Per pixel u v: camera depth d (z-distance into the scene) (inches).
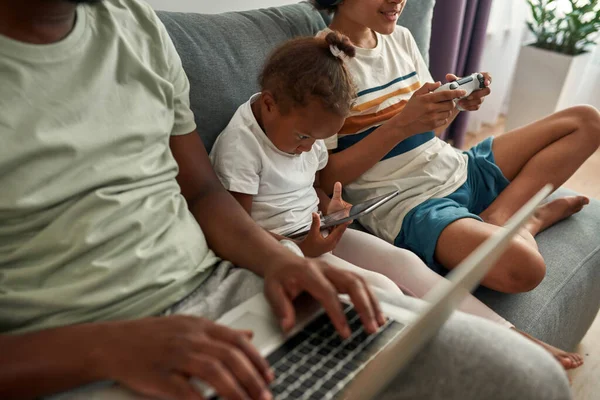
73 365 20.3
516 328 39.6
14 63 24.7
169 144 33.8
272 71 39.5
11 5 24.2
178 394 19.1
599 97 102.3
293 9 51.4
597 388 49.8
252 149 40.2
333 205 43.8
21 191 24.2
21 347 20.8
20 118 24.4
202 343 20.3
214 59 42.0
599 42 97.7
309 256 39.4
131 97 29.5
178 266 28.9
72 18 27.3
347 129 49.6
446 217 44.5
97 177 26.8
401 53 54.2
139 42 31.4
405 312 25.9
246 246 30.8
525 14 100.3
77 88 26.9
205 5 56.9
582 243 47.7
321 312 25.6
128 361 20.1
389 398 23.5
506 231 25.7
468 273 22.0
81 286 25.0
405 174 49.8
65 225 25.7
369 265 42.3
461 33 85.7
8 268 24.8
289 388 21.1
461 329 24.4
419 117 45.1
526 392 21.7
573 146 49.8
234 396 18.9
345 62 43.6
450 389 22.7
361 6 47.7
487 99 105.1
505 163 52.9
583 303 46.2
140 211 28.3
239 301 28.6
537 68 89.9
